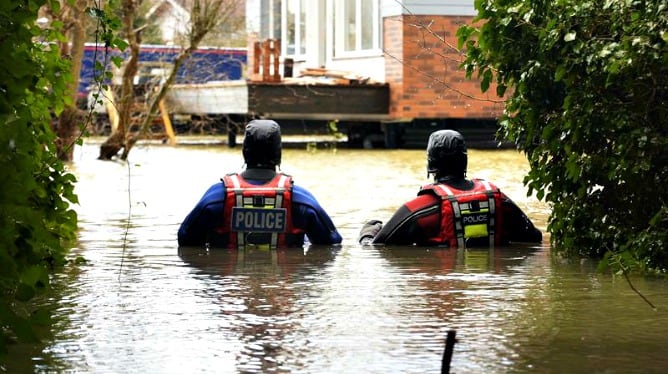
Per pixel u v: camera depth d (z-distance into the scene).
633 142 10.33
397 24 36.22
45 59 9.46
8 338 7.30
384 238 12.24
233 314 8.12
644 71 10.17
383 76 37.66
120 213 16.19
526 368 6.54
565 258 11.19
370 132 37.84
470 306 8.45
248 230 11.89
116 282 9.62
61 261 10.51
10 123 6.65
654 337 7.34
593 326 7.69
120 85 30.28
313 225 12.04
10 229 6.55
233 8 32.28
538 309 8.32
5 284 6.79
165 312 8.20
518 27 11.31
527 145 11.56
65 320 7.90
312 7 41.69
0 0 6.89
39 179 9.42
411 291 9.16
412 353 6.89
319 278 9.86
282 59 44.12
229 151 34.25
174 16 33.88
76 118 27.28
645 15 10.12
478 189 12.16
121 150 32.53
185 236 11.99
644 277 9.93
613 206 11.09
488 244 12.09
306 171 24.86
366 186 20.69
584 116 10.57
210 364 6.64
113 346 7.09
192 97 37.66
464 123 37.03
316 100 36.34
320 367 6.57
